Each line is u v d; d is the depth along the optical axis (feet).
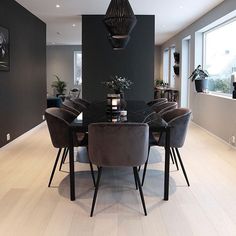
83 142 12.25
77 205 10.46
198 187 12.17
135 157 9.74
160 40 43.34
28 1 21.03
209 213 9.91
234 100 18.74
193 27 28.58
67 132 11.93
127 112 14.08
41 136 22.63
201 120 26.13
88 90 25.72
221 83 23.81
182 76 34.01
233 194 11.48
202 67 27.91
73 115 14.69
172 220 9.43
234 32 21.33
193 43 28.60
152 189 11.95
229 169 14.55
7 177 13.35
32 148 18.84
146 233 8.66
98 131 9.56
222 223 9.26
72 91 48.06
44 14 25.35
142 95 25.77
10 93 20.03
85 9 23.32
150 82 25.68
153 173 13.96
